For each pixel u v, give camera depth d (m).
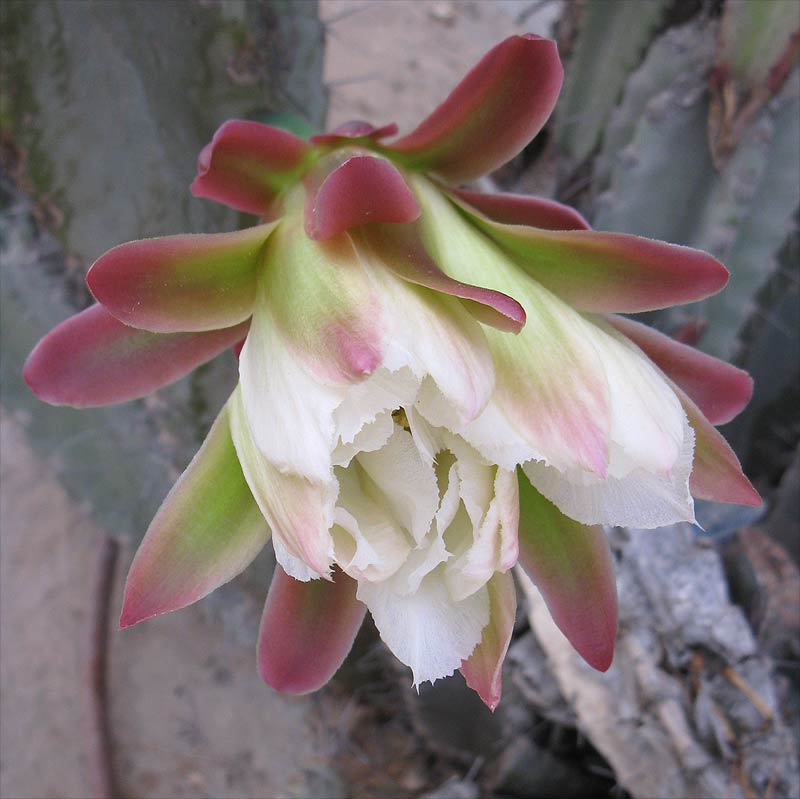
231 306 0.17
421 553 0.17
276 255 0.17
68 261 0.31
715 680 0.27
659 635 0.28
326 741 0.34
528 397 0.16
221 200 0.19
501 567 0.16
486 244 0.18
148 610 0.17
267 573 0.35
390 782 0.37
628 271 0.17
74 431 0.34
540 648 0.31
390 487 0.17
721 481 0.18
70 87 0.26
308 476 0.15
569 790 0.34
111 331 0.18
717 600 0.28
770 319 0.33
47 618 0.47
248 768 0.41
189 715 0.43
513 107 0.18
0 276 0.31
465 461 0.16
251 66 0.26
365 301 0.15
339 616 0.19
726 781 0.26
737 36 0.27
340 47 0.73
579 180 0.36
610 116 0.34
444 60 0.73
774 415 0.36
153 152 0.27
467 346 0.15
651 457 0.15
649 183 0.29
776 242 0.29
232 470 0.18
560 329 0.16
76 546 0.50
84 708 0.45
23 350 0.33
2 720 0.44
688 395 0.19
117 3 0.25
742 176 0.28
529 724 0.34
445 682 0.34
